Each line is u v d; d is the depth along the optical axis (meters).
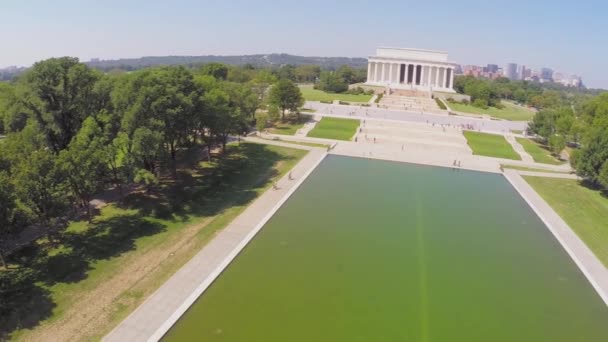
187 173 67.38
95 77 59.22
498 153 96.62
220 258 42.34
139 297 34.97
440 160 89.19
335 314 34.69
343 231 51.72
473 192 69.69
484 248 49.00
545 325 34.91
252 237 47.94
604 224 57.62
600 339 33.50
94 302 34.00
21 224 38.16
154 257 41.59
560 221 57.66
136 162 51.22
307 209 58.19
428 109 148.00
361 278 40.81
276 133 103.94
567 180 77.75
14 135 47.00
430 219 57.28
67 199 43.16
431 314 35.56
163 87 53.44
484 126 124.56
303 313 34.50
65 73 55.62
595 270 44.44
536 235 53.25
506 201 65.69
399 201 63.78
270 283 38.81
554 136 99.00
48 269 38.25
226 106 69.56
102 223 48.09
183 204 55.38
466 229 54.41
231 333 31.41
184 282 37.56
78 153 43.81
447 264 44.75
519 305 37.66
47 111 54.53
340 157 87.94
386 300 37.28
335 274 41.28
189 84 60.25
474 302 37.78
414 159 89.00
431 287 39.94
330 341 31.28
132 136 50.53
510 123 132.38
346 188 68.50
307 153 87.88
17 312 32.25
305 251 45.78
